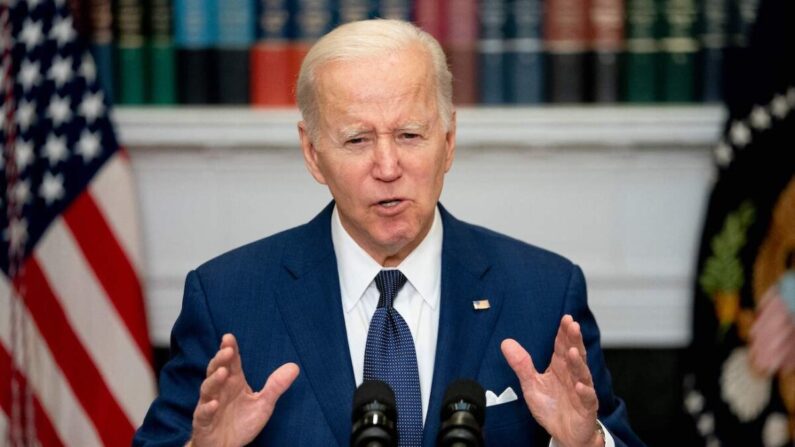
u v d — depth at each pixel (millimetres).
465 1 13891
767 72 13625
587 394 6719
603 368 8211
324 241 8273
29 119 13398
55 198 13453
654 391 15055
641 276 14648
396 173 7328
